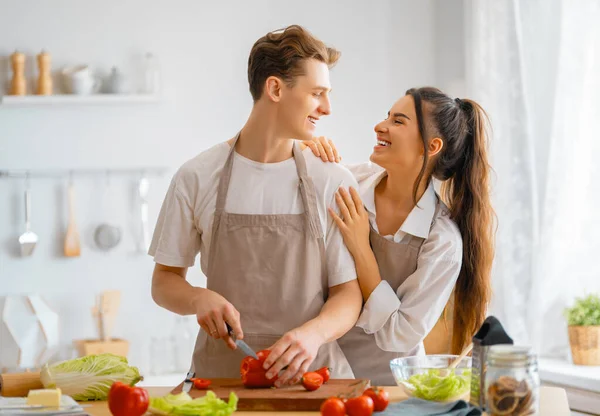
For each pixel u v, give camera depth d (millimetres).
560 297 3680
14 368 3746
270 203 2197
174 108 4102
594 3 3553
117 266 4047
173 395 1732
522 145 3762
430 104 2404
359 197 2275
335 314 2102
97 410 1853
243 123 4164
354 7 4277
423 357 2014
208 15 4133
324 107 2146
